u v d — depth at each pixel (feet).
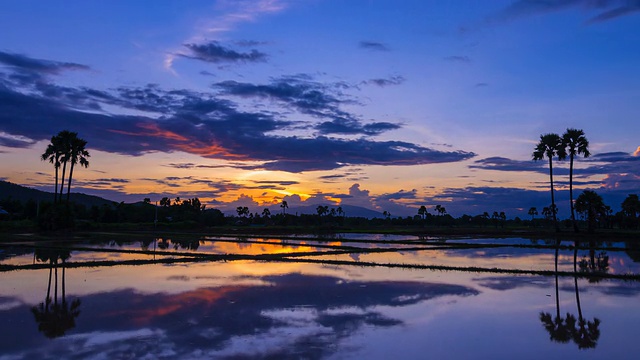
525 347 40.24
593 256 116.57
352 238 199.82
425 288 68.49
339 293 64.28
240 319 48.98
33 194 627.05
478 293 64.59
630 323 48.44
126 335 42.65
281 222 460.55
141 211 347.77
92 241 157.79
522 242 168.45
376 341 41.57
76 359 35.99
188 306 54.95
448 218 539.70
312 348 39.34
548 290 67.10
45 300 57.77
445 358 37.24
